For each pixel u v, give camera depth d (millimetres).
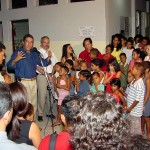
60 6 6430
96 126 978
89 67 4977
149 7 9430
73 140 1033
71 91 4609
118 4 6664
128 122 1049
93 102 1026
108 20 6023
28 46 4344
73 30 6336
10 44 7391
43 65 4414
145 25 9062
